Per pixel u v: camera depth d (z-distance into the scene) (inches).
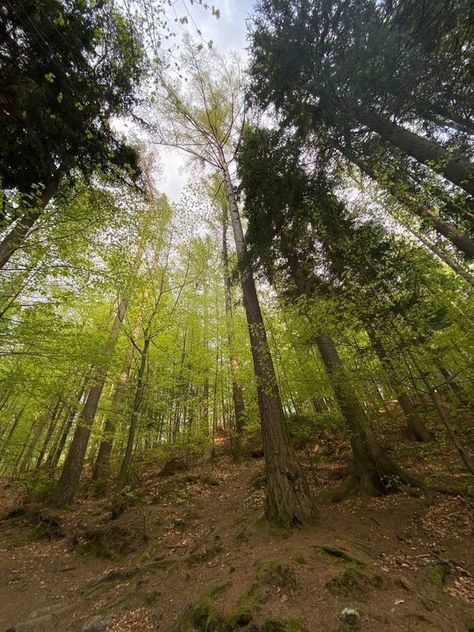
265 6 266.2
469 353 220.4
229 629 121.0
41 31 174.7
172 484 393.7
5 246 214.7
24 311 230.4
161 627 142.1
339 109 252.1
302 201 287.7
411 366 206.7
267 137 312.0
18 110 180.4
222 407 655.1
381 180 226.4
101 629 149.9
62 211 250.2
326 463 359.9
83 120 224.2
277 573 146.6
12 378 264.5
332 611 120.3
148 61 205.8
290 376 326.6
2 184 224.1
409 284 216.1
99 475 448.5
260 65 296.5
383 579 139.2
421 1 189.5
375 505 227.6
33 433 612.1
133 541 254.7
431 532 185.6
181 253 440.8
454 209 205.6
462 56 191.6
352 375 229.0
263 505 266.5
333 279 305.9
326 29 238.5
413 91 217.6
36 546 275.0
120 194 293.7
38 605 186.4
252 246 317.4
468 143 215.2
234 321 503.8
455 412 240.5
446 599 127.3
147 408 398.3
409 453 322.3
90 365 314.7
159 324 375.9
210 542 222.4
